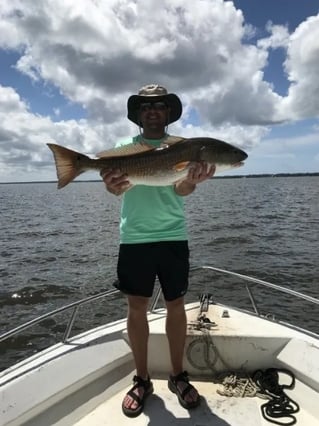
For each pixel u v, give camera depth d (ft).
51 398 6.07
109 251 33.04
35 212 81.61
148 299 6.47
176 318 6.53
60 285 23.30
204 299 8.61
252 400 6.55
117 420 6.14
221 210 70.08
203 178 6.36
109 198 147.95
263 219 54.19
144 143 6.42
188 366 7.27
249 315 8.04
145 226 6.30
